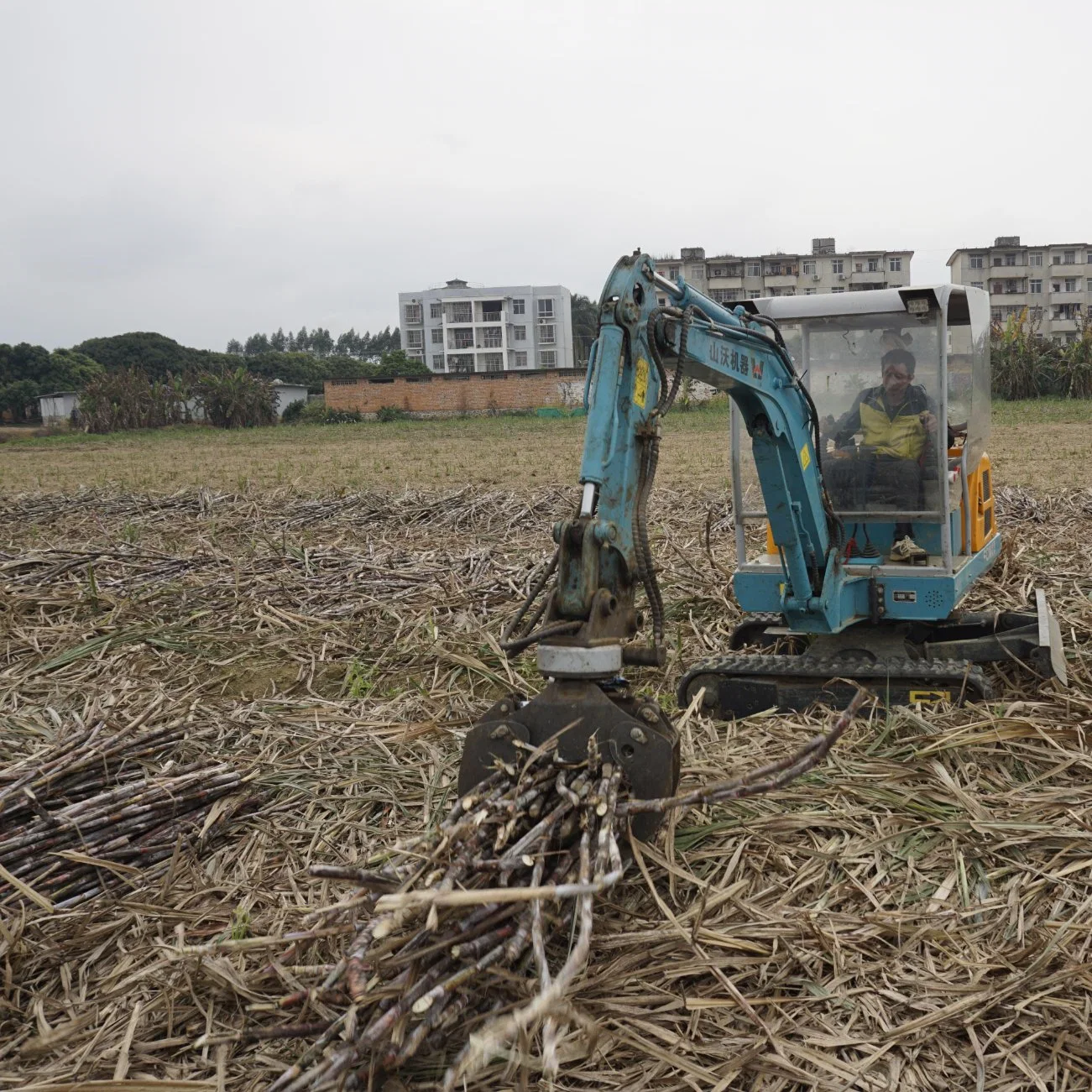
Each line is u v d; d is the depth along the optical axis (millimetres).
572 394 56562
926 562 6918
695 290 4941
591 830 3631
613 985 3549
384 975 3129
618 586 4105
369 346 195000
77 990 3822
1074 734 5355
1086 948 3703
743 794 3811
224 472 24250
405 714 6488
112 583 10305
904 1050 3314
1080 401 42844
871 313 6641
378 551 11836
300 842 4891
